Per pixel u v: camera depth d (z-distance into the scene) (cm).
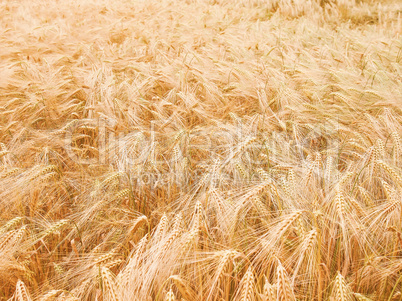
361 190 198
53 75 401
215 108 348
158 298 148
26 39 578
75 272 178
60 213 235
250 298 129
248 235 183
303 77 405
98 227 214
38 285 182
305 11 969
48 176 227
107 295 138
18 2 969
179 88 381
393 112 311
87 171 267
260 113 339
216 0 1112
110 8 844
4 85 385
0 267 161
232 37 580
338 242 172
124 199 225
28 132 304
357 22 979
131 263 152
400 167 228
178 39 598
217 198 174
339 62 444
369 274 166
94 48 588
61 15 812
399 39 627
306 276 160
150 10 882
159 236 165
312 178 206
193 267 165
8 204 219
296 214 148
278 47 514
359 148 244
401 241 155
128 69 453
